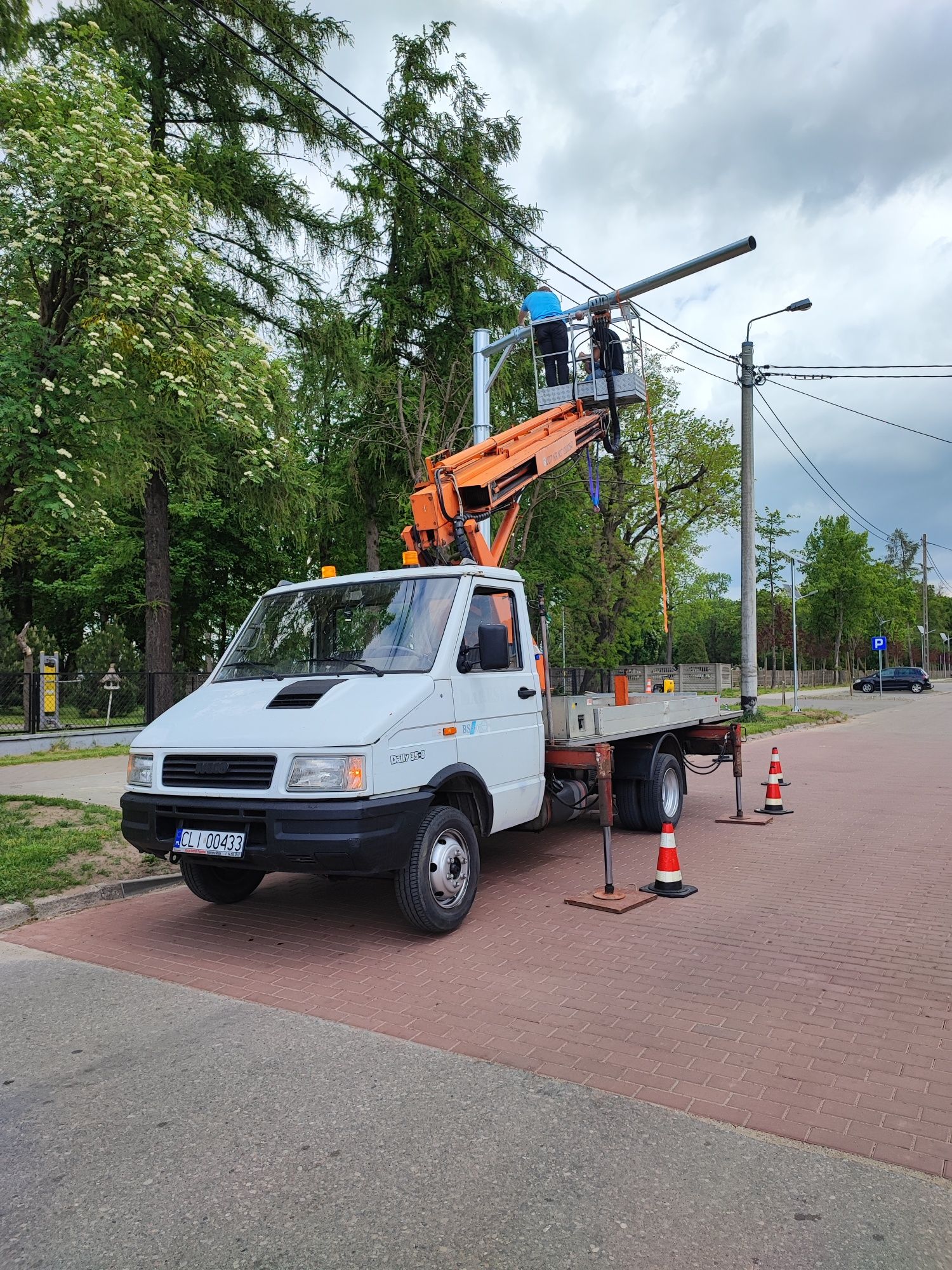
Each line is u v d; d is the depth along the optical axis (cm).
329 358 1798
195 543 2606
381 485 2070
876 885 704
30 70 895
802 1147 319
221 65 1630
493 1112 346
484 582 645
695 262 937
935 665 10944
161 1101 359
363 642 611
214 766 531
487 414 1148
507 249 1972
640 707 855
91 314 868
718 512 3192
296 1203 288
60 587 2961
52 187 826
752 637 2259
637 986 481
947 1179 299
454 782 591
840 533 5631
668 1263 255
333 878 537
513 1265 256
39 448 779
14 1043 420
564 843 884
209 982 498
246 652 654
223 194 1627
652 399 3047
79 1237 271
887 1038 414
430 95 2003
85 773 1338
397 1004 458
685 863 786
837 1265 254
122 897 688
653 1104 351
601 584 2959
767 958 528
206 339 962
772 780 1052
